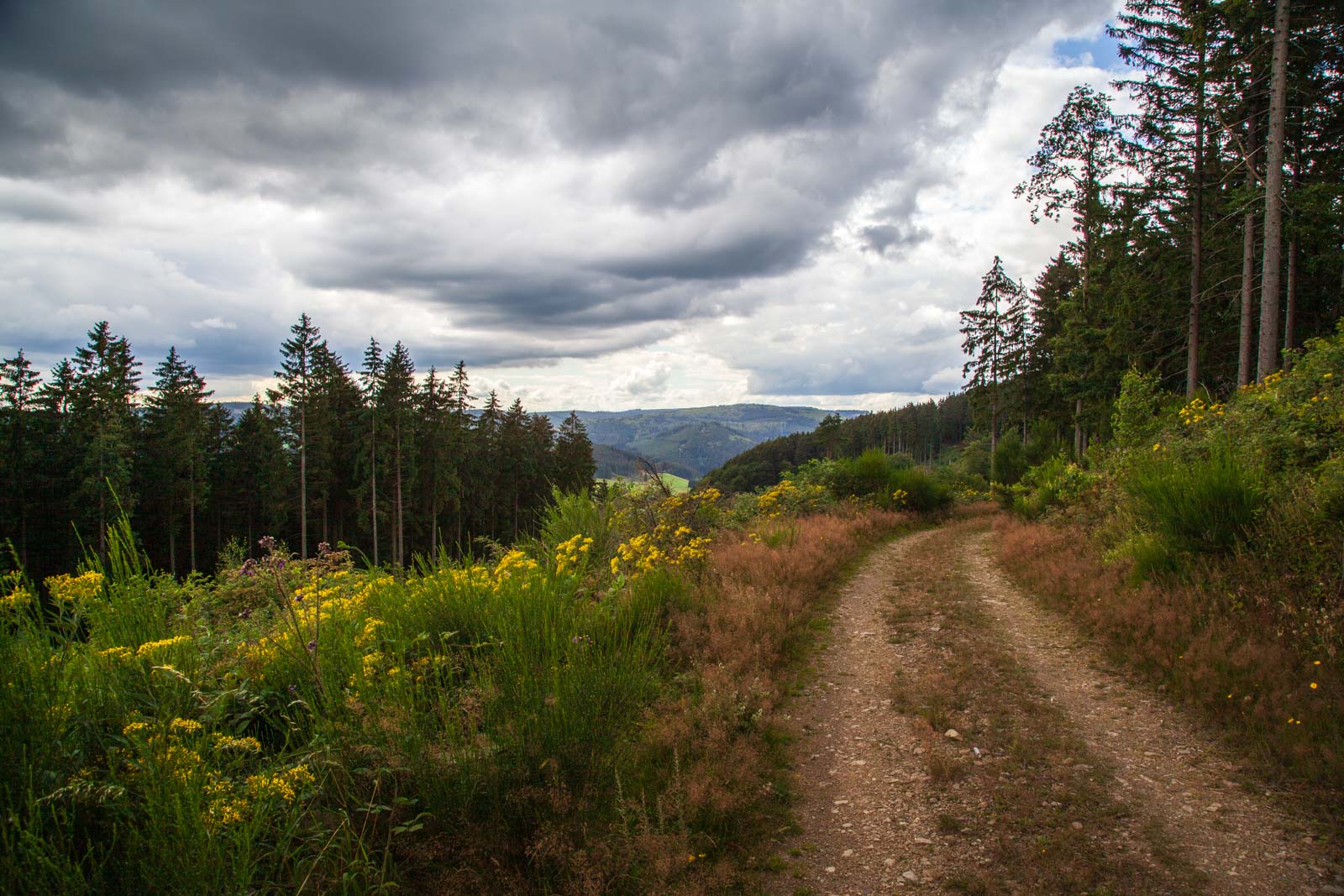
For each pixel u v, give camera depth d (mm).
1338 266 19016
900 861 3598
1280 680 4832
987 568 11734
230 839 2428
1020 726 5145
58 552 28375
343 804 2955
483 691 3732
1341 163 19156
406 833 3068
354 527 41562
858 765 4758
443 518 43188
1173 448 9820
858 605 9492
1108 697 5605
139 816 2465
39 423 27859
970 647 7074
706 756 4402
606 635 5055
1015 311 35219
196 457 32312
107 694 2855
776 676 6441
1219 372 23516
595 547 9352
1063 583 8727
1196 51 18484
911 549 14547
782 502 18578
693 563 8898
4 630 2539
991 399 37125
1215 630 5777
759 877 3482
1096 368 25172
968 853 3609
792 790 4426
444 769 3277
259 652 3703
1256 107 18031
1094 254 27172
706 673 5695
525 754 3486
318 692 3426
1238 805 3867
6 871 1980
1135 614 6668
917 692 5934
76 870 2082
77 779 2387
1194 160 19766
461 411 41031
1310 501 6211
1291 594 5715
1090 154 22766
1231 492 6816
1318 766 3992
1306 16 15172
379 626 4281
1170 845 3549
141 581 3422
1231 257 21125
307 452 35406
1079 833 3707
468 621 4887
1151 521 8492
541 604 4969
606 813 3670
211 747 2748
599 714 3855
